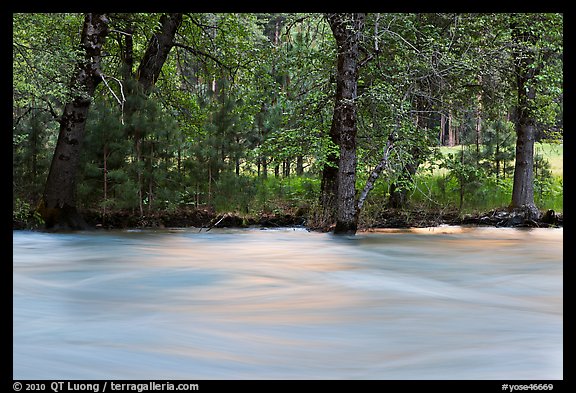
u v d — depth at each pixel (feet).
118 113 71.51
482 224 76.28
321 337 28.25
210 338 27.89
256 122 76.84
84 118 67.51
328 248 58.95
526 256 55.21
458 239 66.03
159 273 45.32
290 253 56.08
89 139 70.23
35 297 36.88
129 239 63.62
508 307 34.88
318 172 74.64
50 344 26.84
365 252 56.95
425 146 66.69
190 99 91.25
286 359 25.08
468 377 23.25
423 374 23.49
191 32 91.15
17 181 70.64
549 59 76.18
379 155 68.08
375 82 68.33
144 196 72.33
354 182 64.80
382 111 67.46
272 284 41.37
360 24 61.77
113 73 86.48
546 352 26.21
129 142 70.49
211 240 63.98
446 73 63.16
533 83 74.18
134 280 42.70
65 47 63.93
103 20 67.46
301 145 72.28
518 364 24.73
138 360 24.88
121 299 36.50
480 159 83.56
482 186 80.07
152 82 81.61
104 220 70.08
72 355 25.43
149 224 71.20
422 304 35.40
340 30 62.23
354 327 30.01
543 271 47.39
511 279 43.96
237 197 73.31
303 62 75.20
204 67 92.89
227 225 72.69
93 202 71.31
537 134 82.28
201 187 74.08
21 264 49.08
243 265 49.34
